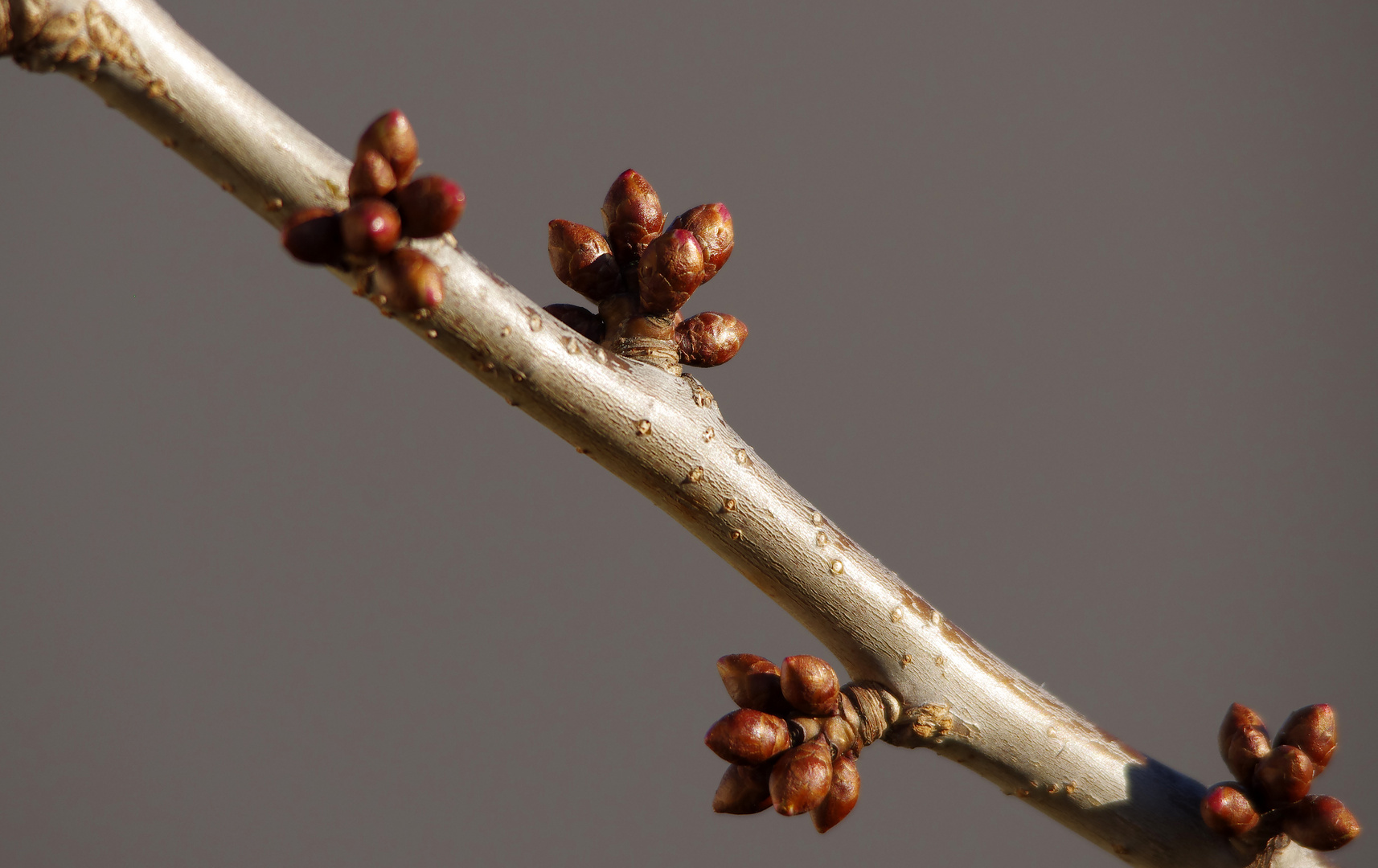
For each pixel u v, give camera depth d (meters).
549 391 0.41
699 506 0.42
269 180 0.41
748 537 0.42
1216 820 0.42
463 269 0.41
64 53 0.40
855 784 0.42
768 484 0.42
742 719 0.42
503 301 0.41
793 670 0.42
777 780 0.42
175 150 0.41
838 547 0.42
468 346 0.41
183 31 0.40
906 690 0.42
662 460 0.42
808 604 0.42
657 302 0.42
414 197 0.41
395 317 0.41
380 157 0.41
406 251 0.41
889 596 0.42
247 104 0.41
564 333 0.42
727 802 0.42
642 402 0.42
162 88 0.40
